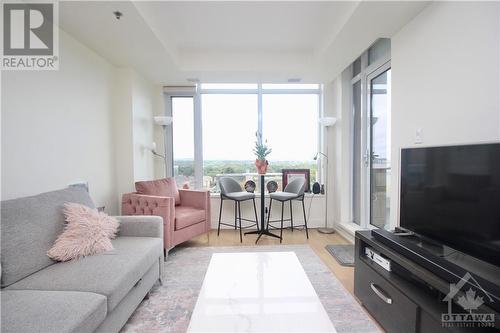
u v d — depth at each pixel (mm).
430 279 1270
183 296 2035
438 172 1483
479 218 1244
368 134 3256
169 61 3055
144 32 2346
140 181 3215
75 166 2449
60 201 1819
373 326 1660
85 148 2602
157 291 2109
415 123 2000
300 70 3400
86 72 2617
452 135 1661
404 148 1761
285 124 4223
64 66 2305
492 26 1402
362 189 3383
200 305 1334
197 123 4156
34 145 1995
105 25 2215
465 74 1563
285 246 3199
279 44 3146
